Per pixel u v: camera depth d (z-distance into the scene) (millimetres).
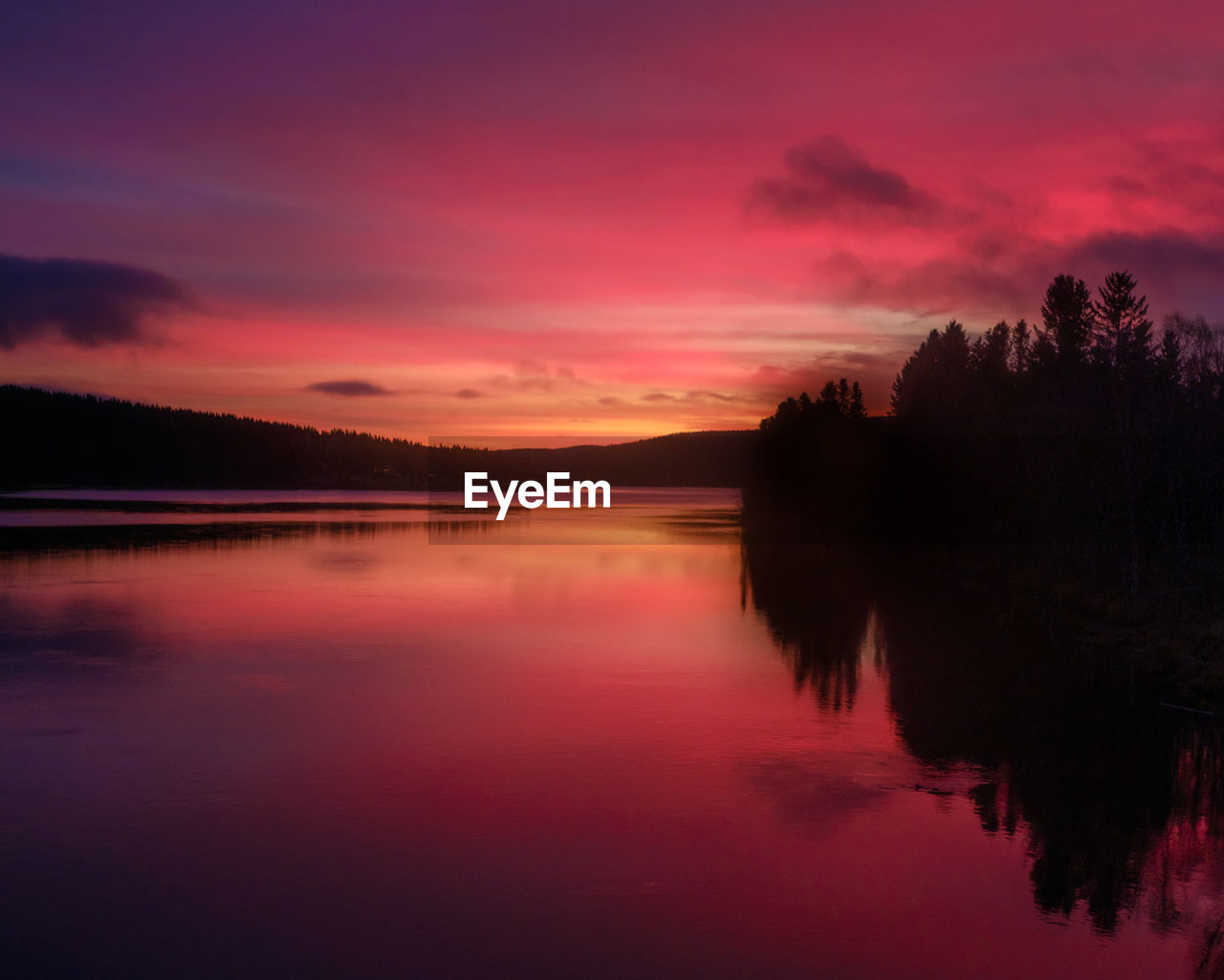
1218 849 12406
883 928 10164
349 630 27688
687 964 9367
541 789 14133
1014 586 42656
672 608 33000
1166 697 20844
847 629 29156
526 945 9672
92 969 9125
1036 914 10539
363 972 9125
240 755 15578
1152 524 39156
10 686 20375
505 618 30344
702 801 13766
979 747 16781
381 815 13039
